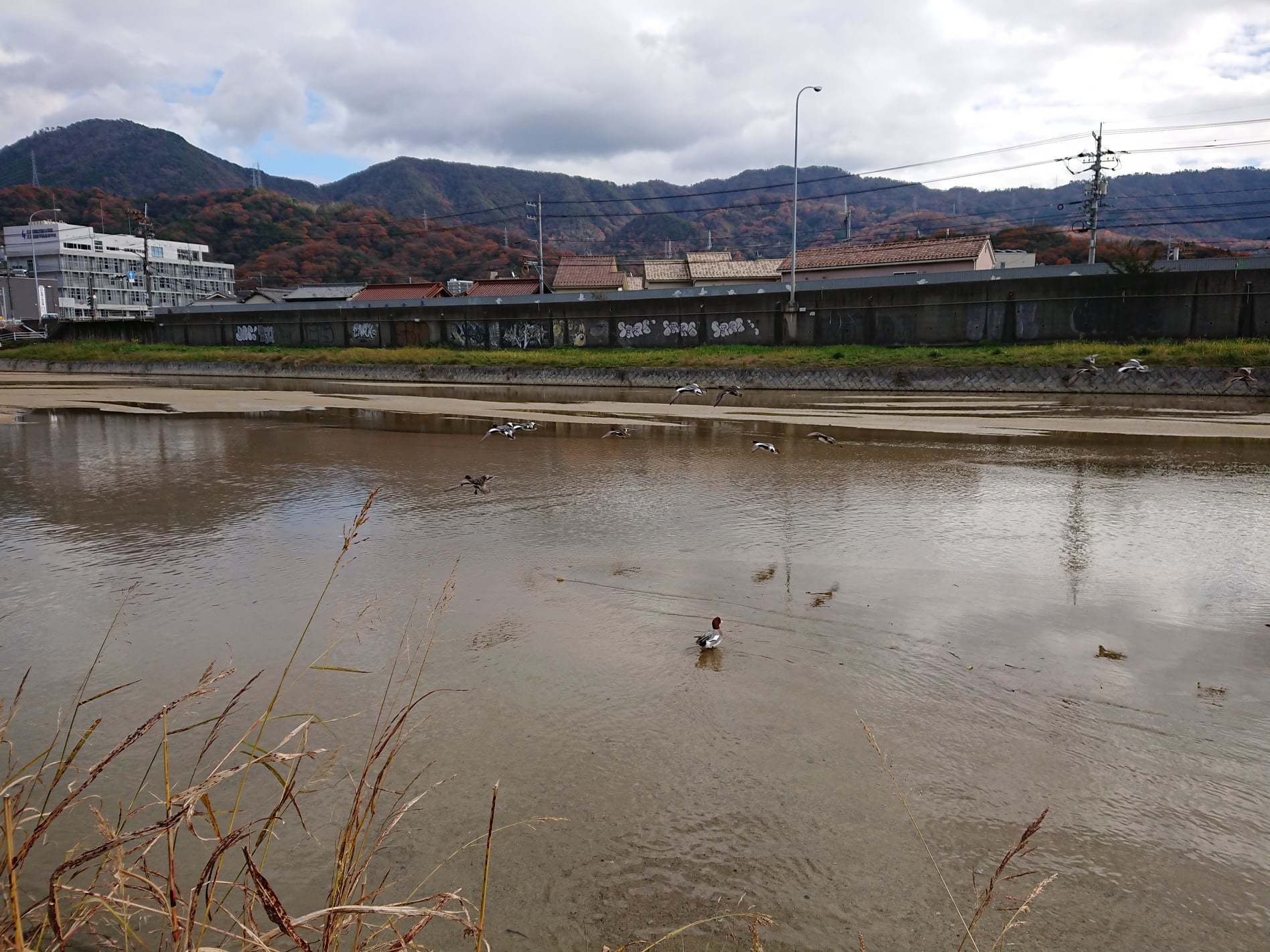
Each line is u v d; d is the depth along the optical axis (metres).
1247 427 18.97
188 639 6.03
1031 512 10.29
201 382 39.59
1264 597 7.05
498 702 5.03
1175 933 3.16
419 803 3.96
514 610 6.67
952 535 9.12
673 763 4.36
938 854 3.63
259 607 6.74
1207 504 10.77
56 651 5.80
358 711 4.91
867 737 4.64
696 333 38.72
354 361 42.12
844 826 3.83
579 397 29.97
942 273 33.34
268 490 11.73
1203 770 4.31
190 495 11.33
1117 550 8.51
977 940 3.12
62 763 2.21
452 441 17.44
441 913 2.19
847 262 44.38
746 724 4.78
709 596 7.02
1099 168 43.56
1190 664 5.63
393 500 11.01
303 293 66.81
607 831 3.78
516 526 9.52
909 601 6.91
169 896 2.28
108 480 12.52
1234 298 28.77
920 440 17.41
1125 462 14.23
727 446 16.59
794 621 6.43
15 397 29.42
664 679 5.38
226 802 3.95
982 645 5.96
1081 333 31.23
